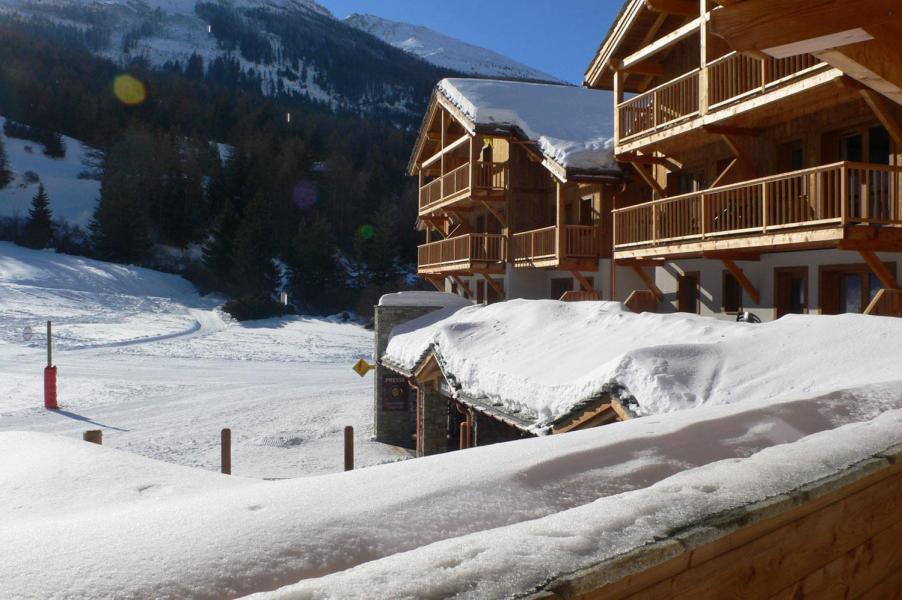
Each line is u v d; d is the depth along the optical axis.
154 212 79.69
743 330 8.15
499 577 1.41
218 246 68.12
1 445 5.04
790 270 14.30
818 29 3.66
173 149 86.75
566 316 12.11
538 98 25.41
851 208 11.41
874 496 2.62
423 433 16.56
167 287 64.62
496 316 14.16
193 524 2.04
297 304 63.09
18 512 3.39
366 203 87.19
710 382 6.63
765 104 13.09
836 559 2.35
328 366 34.81
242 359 36.22
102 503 3.47
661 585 1.62
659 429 3.42
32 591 1.54
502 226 25.78
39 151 95.56
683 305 17.86
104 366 31.45
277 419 20.86
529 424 8.38
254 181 83.38
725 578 1.83
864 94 11.45
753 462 2.45
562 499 2.56
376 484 2.53
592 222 22.19
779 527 2.04
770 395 5.98
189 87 119.06
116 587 1.59
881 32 3.60
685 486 2.12
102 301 54.34
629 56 18.14
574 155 20.55
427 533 2.14
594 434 3.34
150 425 19.88
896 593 2.78
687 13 16.53
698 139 16.19
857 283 13.20
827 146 13.69
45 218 72.94
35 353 34.50
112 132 102.25
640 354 7.13
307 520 2.10
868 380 5.52
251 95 128.62
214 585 1.68
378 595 1.32
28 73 111.00
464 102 24.73
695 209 15.37
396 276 70.31
